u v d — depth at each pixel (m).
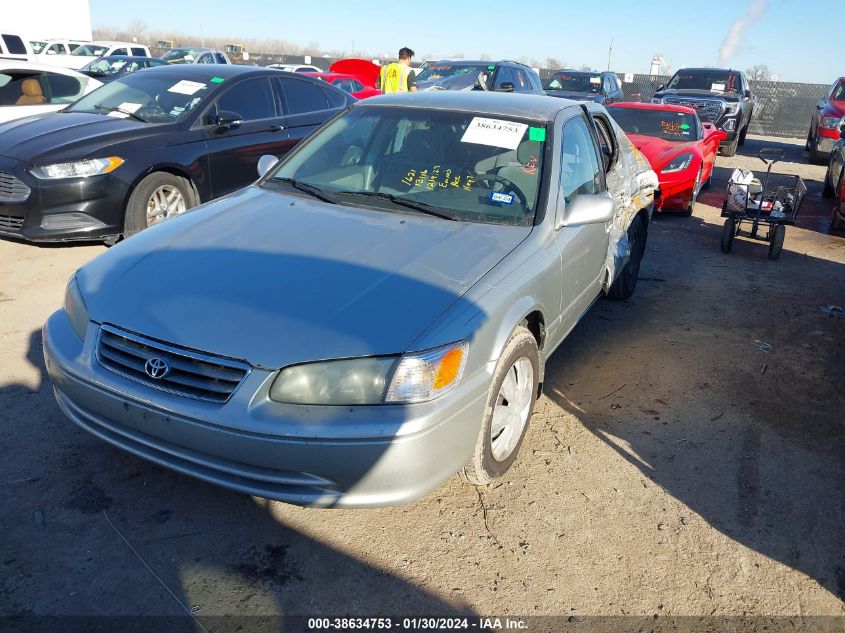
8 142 5.74
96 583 2.48
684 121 9.80
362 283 2.71
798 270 6.91
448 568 2.65
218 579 2.53
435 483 2.58
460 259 2.97
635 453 3.50
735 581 2.68
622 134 5.40
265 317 2.52
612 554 2.78
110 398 2.58
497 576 2.63
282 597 2.47
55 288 5.15
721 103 15.31
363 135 3.96
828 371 4.57
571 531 2.89
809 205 10.58
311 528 2.82
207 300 2.62
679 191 8.73
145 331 2.55
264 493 2.46
